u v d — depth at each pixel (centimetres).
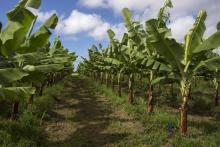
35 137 1045
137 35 1438
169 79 1173
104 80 4222
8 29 778
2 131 994
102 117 1523
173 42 1071
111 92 2498
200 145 966
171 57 1086
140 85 2864
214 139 1032
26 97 798
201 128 1223
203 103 1922
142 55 1385
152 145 1007
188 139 1030
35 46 911
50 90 2403
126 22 1462
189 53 1067
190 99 2084
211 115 1688
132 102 1875
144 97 2241
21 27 772
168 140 1058
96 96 2552
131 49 1630
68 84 3925
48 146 989
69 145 1010
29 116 1273
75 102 2103
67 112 1661
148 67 1430
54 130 1230
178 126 1221
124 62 1816
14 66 988
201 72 1631
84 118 1507
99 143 1059
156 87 2762
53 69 914
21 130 1063
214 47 983
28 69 870
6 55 835
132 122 1358
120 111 1683
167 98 2191
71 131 1230
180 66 1090
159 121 1314
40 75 905
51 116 1477
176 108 1856
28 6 823
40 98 1814
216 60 1019
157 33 1066
